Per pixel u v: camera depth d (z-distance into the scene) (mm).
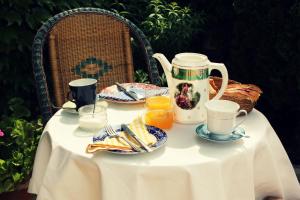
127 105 1641
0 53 2666
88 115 1438
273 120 3086
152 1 3363
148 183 1192
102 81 2244
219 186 1201
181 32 3336
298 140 2979
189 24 3354
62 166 1269
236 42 3064
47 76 2859
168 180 1188
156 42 3348
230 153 1253
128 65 2287
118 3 3336
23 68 2787
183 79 1393
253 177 1368
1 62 2645
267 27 2814
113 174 1187
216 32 3531
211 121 1312
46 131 1461
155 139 1306
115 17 2250
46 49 2801
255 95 1622
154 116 1414
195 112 1429
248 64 3041
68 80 2184
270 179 1423
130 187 1173
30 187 1512
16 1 2562
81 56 2213
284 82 2838
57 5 2793
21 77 2779
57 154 1311
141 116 1525
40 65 1965
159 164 1185
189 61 1380
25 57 2764
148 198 1199
